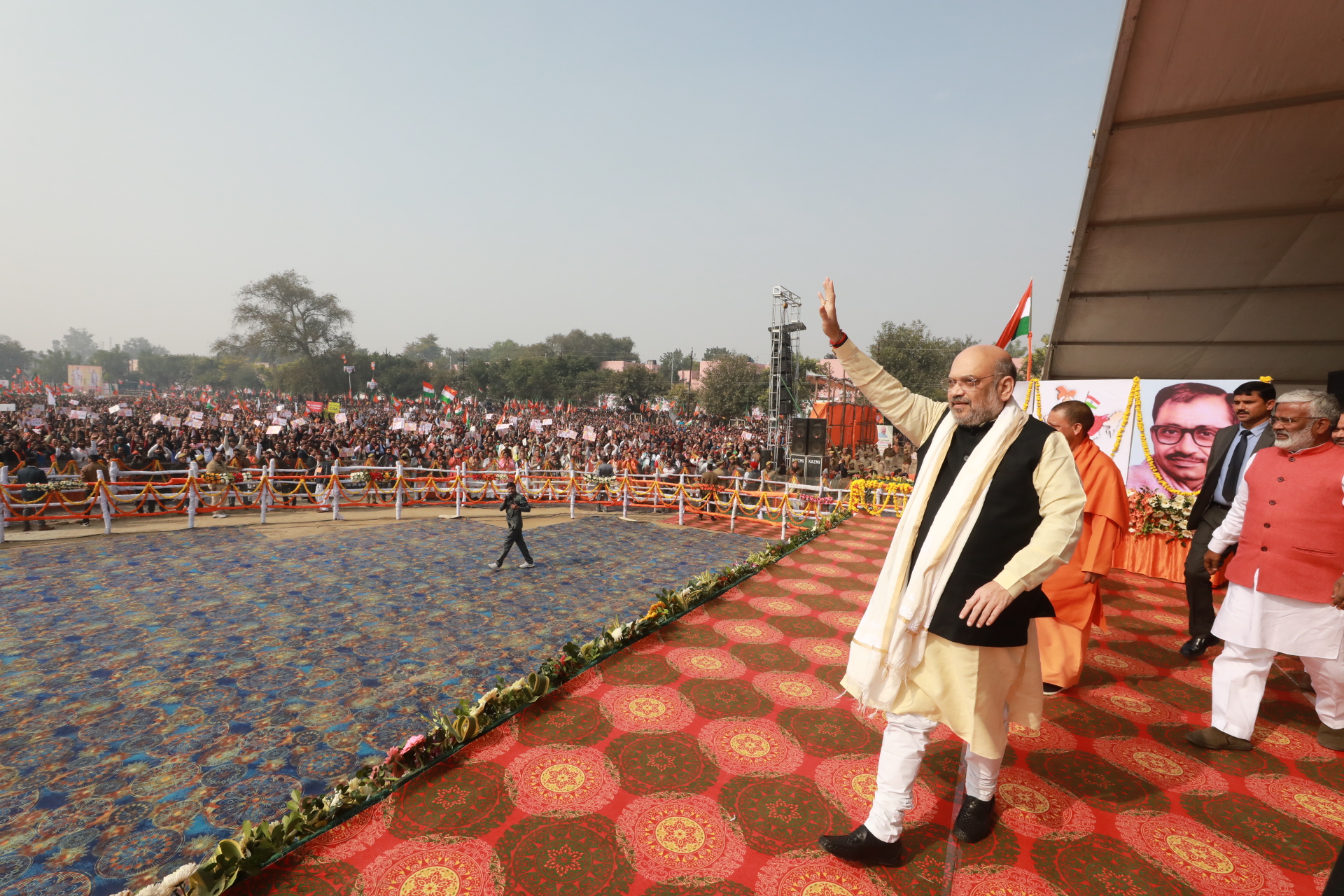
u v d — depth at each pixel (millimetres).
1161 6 4387
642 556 10141
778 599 5617
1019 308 7723
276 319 83125
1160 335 8266
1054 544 1764
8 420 25484
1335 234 5918
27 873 2711
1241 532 3160
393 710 4395
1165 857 2197
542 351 126312
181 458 15633
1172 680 3793
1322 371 8312
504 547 8812
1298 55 4395
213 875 2057
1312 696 3598
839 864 2176
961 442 2082
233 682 4758
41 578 7352
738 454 21766
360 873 2129
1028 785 2650
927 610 1959
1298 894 2018
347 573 8133
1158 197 6000
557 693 3566
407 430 27750
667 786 2672
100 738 3891
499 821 2418
